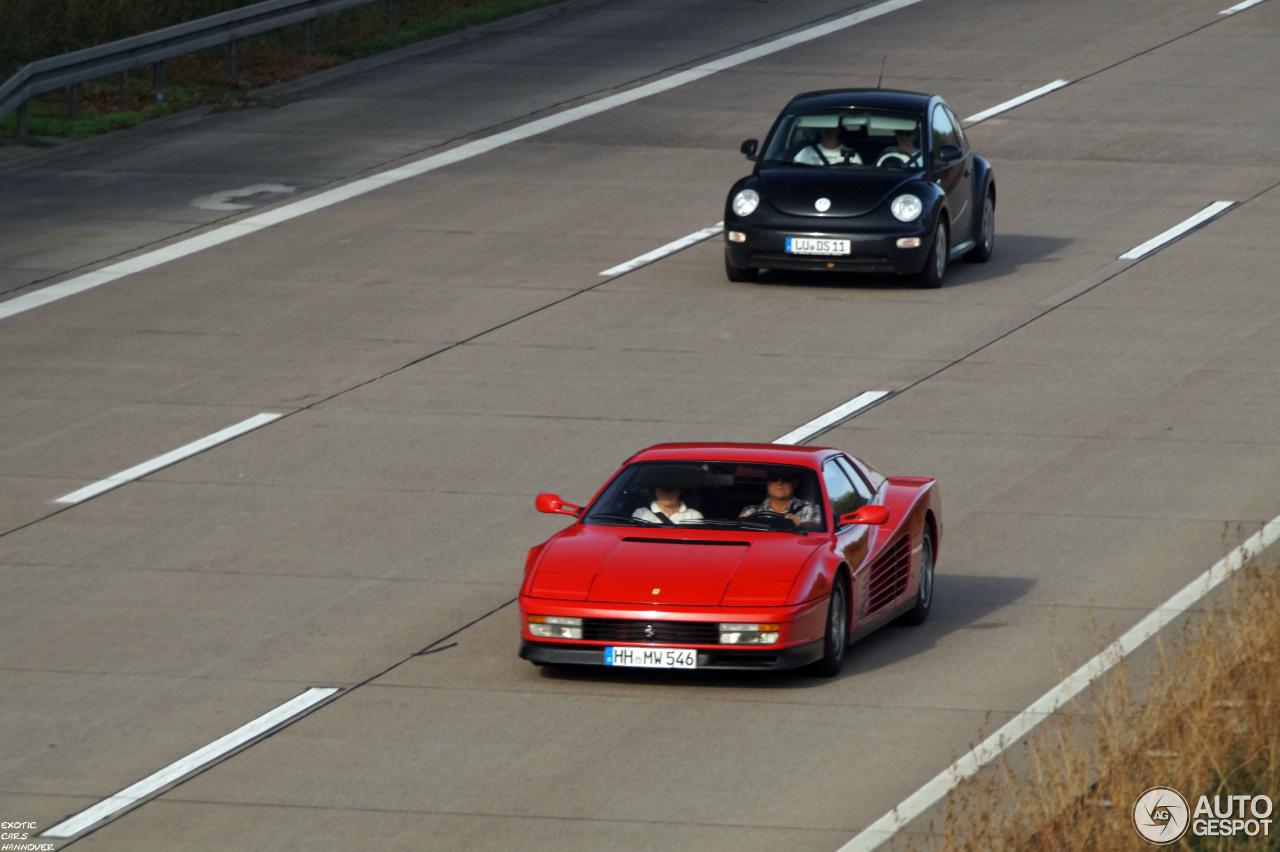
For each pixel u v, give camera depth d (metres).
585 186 98.62
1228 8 144.12
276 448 60.22
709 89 120.81
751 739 35.94
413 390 66.50
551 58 132.12
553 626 38.88
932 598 46.28
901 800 32.47
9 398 66.50
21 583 47.94
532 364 69.44
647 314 76.12
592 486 55.88
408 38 138.12
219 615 45.00
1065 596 45.56
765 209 78.19
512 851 30.50
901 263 77.31
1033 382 66.06
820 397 64.69
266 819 32.19
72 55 109.44
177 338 73.88
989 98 116.62
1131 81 120.44
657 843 30.73
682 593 38.66
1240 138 105.50
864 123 80.75
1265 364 67.62
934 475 56.31
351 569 48.66
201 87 120.56
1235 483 54.84
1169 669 37.62
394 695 39.00
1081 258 83.88
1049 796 30.11
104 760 35.47
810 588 38.84
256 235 90.00
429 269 83.56
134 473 57.97
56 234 90.06
